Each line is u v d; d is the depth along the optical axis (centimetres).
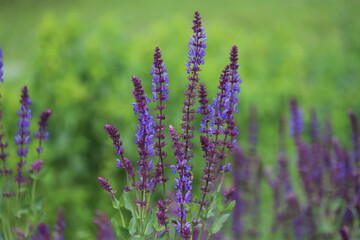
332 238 507
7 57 1617
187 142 285
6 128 684
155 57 279
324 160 550
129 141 695
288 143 742
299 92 927
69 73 754
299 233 533
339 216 511
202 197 295
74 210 672
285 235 545
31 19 2116
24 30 1953
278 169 602
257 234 570
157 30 877
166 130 675
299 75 1018
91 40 764
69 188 709
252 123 629
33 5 2300
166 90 283
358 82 993
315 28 1914
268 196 647
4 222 381
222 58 882
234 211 554
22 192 383
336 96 937
